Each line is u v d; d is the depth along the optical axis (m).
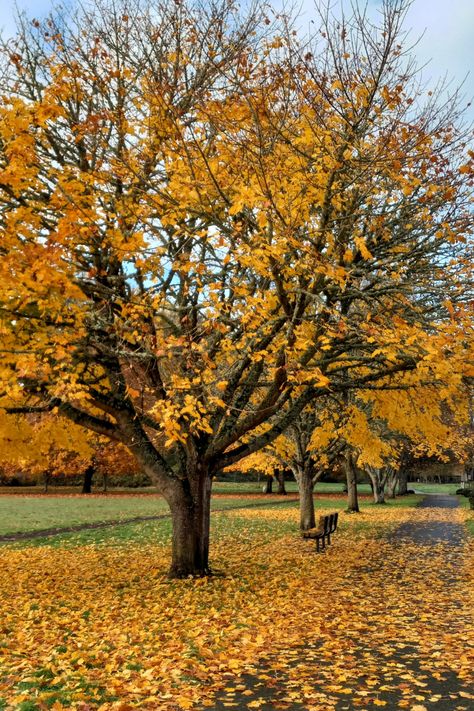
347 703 4.66
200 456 11.25
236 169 8.02
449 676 5.30
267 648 6.30
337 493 49.19
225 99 8.34
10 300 7.84
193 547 11.20
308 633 6.90
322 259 7.46
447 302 7.09
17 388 7.84
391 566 12.50
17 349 8.07
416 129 8.24
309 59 7.68
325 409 16.00
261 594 9.43
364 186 8.76
